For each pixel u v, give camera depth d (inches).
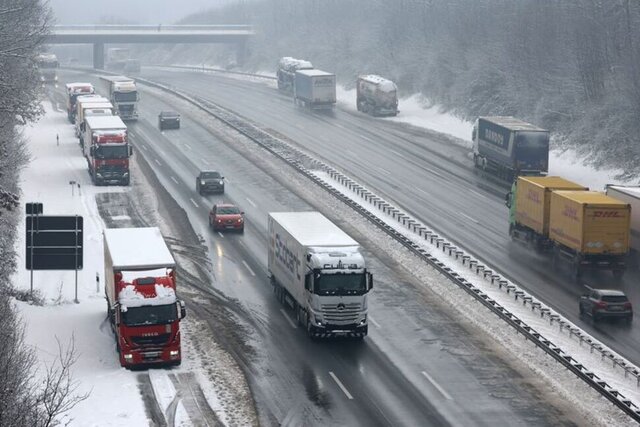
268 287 3730.3
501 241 4436.5
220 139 7253.9
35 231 3442.4
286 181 5757.9
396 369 2883.9
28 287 3619.6
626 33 7071.9
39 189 5393.7
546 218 4148.6
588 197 3929.6
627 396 2699.3
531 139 5610.2
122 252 3041.3
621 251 3821.4
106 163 5516.7
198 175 5728.3
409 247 4222.4
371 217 4729.3
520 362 2947.8
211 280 3804.1
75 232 3462.1
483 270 3828.7
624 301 3351.4
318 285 3053.6
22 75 6437.0
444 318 3353.8
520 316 3358.8
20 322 2854.3
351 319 3080.7
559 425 2501.2
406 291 3663.9
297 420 2512.3
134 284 2871.6
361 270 3075.8
